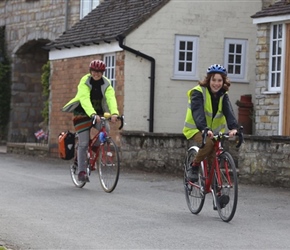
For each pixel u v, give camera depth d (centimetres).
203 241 998
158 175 1944
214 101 1170
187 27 2334
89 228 1089
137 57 2289
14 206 1295
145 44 2297
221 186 1150
